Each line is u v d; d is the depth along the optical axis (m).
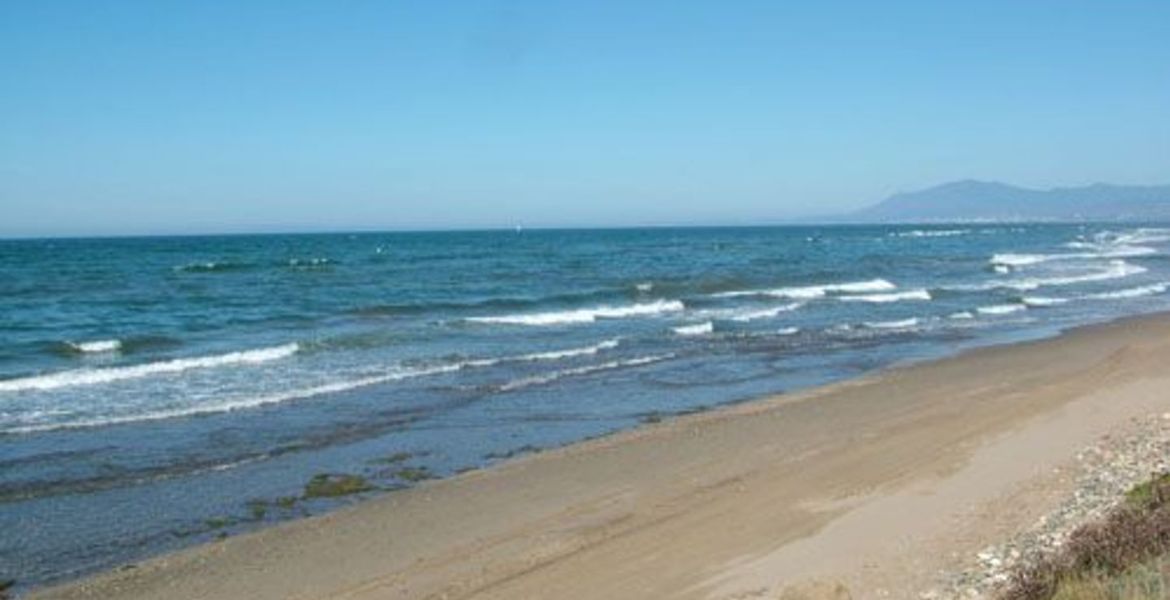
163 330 31.92
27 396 20.39
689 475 13.84
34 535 11.87
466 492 13.44
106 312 37.16
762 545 10.52
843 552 10.08
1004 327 32.19
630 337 30.00
